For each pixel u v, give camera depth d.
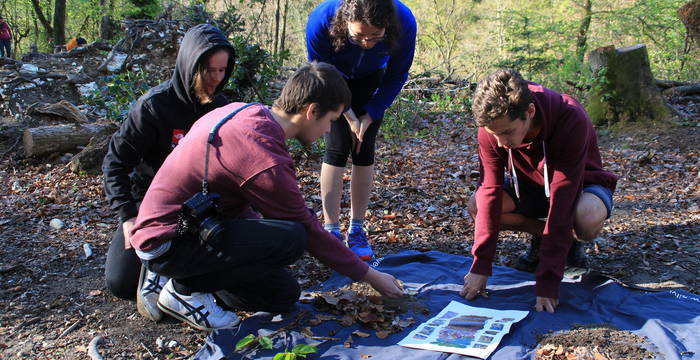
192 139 2.23
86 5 17.02
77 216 4.34
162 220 2.26
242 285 2.50
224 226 2.30
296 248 2.29
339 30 3.02
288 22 14.63
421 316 2.71
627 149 6.90
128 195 2.68
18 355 2.44
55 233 3.97
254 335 2.49
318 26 3.17
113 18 14.87
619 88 7.62
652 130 7.30
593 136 2.95
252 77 6.61
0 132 6.30
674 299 2.76
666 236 3.83
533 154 2.69
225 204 2.33
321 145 6.19
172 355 2.45
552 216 2.62
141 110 2.64
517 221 3.12
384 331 2.51
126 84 6.34
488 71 13.52
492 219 2.80
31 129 5.79
